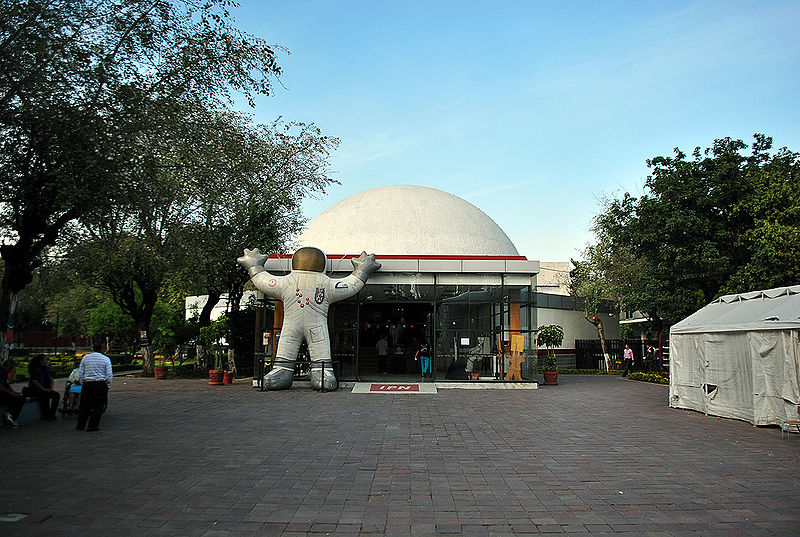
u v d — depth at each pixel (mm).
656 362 26031
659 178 20984
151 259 19219
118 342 35906
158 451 8133
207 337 22953
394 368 21375
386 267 18406
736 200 19641
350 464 7406
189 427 10219
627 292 25875
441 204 24625
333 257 19328
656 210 20688
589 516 5348
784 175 19281
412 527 5027
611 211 23906
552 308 31922
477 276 18703
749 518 5305
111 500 5754
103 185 10461
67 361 27375
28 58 9305
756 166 20297
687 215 19812
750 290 17922
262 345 18000
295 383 17719
